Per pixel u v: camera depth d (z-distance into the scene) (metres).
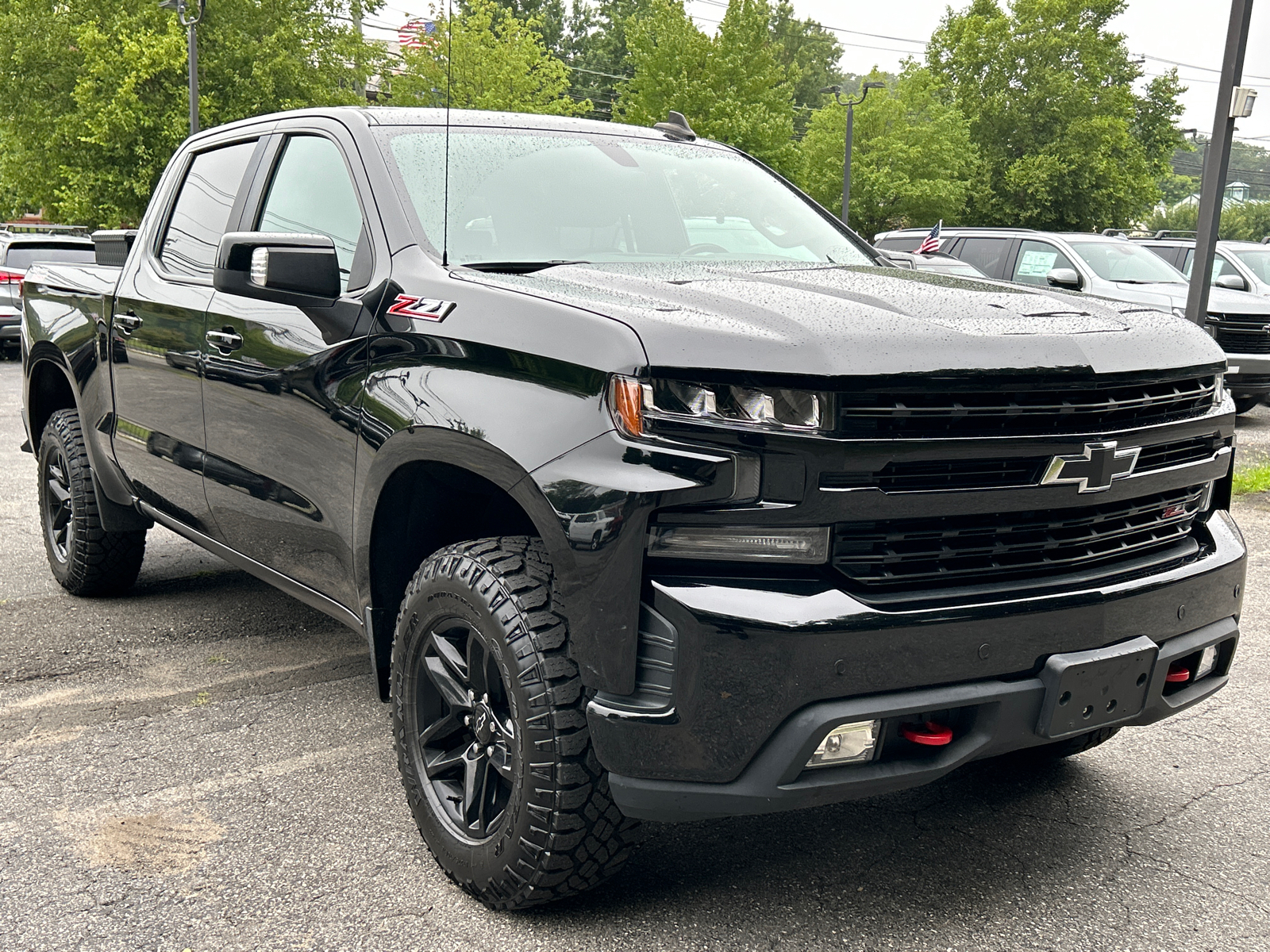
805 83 94.00
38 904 2.51
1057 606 2.25
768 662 2.05
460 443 2.39
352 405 2.78
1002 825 2.94
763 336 2.11
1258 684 4.05
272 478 3.21
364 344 2.78
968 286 2.75
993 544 2.26
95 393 4.29
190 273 3.80
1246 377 11.14
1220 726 3.65
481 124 3.44
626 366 2.12
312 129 3.43
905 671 2.12
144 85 28.39
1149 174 54.34
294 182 3.43
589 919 2.47
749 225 3.52
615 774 2.18
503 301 2.47
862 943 2.38
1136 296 11.46
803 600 2.07
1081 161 50.16
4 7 29.33
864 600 2.11
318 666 4.09
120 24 27.91
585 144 3.55
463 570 2.42
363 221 3.03
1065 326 2.37
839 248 3.55
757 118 38.53
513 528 2.90
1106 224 51.59
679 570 2.11
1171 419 2.46
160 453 3.87
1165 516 2.57
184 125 27.86
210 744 3.39
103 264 4.62
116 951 2.33
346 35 31.05
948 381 2.10
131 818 2.92
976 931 2.44
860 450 2.06
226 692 3.83
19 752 3.33
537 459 2.23
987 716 2.23
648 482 2.08
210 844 2.79
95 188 28.33
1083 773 3.29
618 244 3.19
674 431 2.08
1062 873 2.70
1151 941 2.40
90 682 3.91
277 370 3.10
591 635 2.17
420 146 3.20
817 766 2.14
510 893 2.40
